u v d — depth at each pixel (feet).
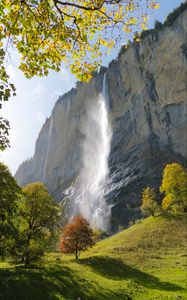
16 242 110.11
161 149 481.46
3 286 84.48
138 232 237.66
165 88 487.61
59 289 89.15
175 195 269.23
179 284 117.08
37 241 130.93
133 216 431.43
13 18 32.50
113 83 617.62
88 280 105.19
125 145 551.18
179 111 467.93
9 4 32.37
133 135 542.57
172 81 478.18
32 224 129.70
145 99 524.52
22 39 33.71
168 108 483.10
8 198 107.14
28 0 32.12
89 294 90.58
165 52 493.77
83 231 170.50
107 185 514.27
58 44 35.99
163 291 105.91
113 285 106.32
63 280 97.96
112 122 615.16
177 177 270.87
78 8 36.29
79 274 112.68
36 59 35.22
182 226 233.55
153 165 466.70
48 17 32.99
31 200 130.11
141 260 167.22
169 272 140.87
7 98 33.99
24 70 35.91
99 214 477.36
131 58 559.38
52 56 35.83
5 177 107.96
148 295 98.37
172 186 270.46
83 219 174.81
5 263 136.36
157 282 123.54
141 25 38.37
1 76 33.40
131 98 562.25
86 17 36.58
